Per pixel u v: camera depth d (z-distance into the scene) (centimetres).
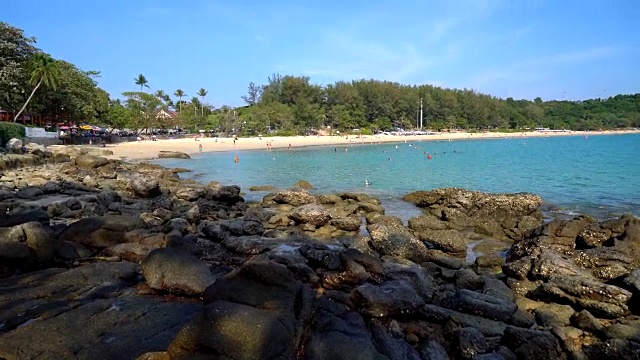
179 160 5044
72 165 3228
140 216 1526
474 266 1261
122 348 660
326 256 1070
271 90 13338
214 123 10519
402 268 1064
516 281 1081
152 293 873
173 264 888
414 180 3209
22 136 4759
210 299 761
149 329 720
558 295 959
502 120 16388
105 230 1180
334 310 814
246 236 1381
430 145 8938
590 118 17538
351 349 661
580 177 3325
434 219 1659
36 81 5269
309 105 11819
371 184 2984
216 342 595
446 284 1090
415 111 14350
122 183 2547
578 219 1427
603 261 1118
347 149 7406
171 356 607
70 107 5962
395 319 831
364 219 1827
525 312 895
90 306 784
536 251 1205
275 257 1088
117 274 945
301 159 5266
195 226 1567
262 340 609
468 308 870
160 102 9594
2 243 941
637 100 18950
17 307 770
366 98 13338
